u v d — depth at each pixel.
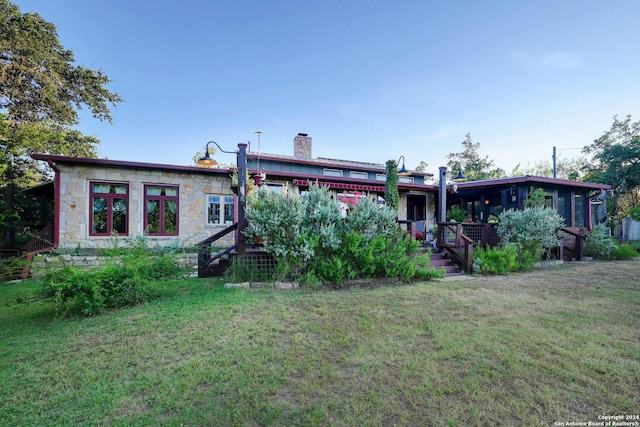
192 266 9.41
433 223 14.16
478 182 11.80
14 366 2.80
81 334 3.59
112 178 9.85
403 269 6.62
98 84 16.55
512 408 2.08
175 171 10.59
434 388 2.32
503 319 3.90
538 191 10.77
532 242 8.73
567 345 3.07
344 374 2.56
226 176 11.31
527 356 2.83
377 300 4.91
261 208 6.47
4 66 13.16
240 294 5.32
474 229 9.63
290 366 2.69
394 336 3.38
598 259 10.45
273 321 3.91
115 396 2.28
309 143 17.78
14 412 2.11
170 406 2.14
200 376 2.54
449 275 7.51
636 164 20.00
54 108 15.12
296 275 6.33
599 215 16.30
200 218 10.93
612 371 2.54
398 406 2.11
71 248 8.74
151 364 2.80
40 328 3.84
